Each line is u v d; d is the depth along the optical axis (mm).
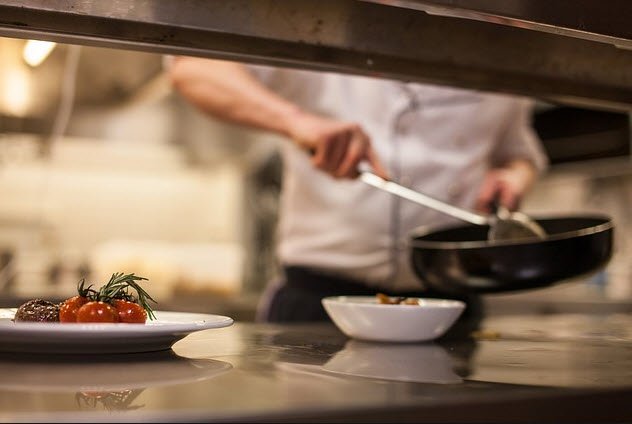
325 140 1218
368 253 1546
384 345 906
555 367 707
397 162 1553
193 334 988
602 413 555
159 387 552
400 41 952
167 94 2756
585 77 1093
